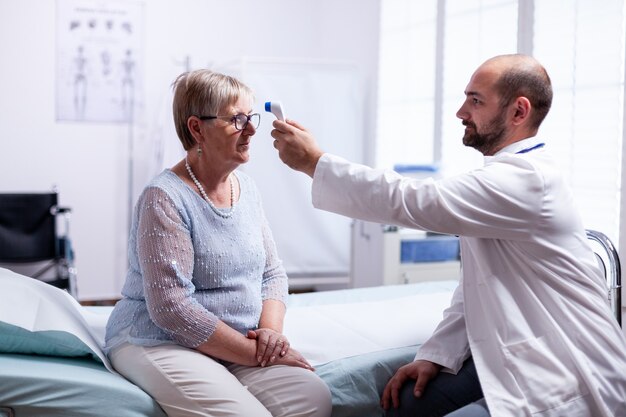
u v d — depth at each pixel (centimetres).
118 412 148
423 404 170
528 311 158
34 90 454
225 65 416
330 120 414
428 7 372
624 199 249
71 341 160
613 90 255
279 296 186
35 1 448
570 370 153
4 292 162
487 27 323
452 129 351
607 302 167
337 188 164
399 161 404
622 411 156
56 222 410
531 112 167
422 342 198
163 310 155
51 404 144
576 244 164
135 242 167
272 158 405
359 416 179
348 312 224
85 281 475
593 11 263
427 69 374
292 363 167
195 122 166
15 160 454
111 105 468
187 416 151
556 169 164
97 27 461
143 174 478
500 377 153
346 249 426
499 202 155
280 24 503
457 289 186
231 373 163
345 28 470
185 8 479
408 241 332
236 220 171
